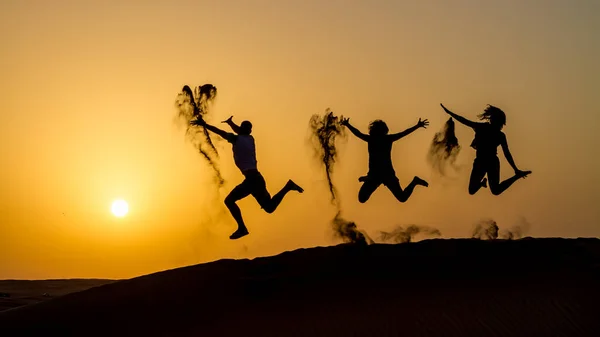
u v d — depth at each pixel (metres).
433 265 14.90
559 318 12.45
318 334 12.42
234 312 13.70
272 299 14.03
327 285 14.34
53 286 43.38
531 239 16.36
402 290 13.80
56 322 14.52
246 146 14.20
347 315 12.98
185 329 13.30
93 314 14.63
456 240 16.38
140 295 15.15
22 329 14.48
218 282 15.18
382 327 12.45
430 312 12.84
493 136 15.52
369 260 15.41
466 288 13.70
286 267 15.61
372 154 15.26
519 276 14.15
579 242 16.11
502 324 12.34
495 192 15.55
